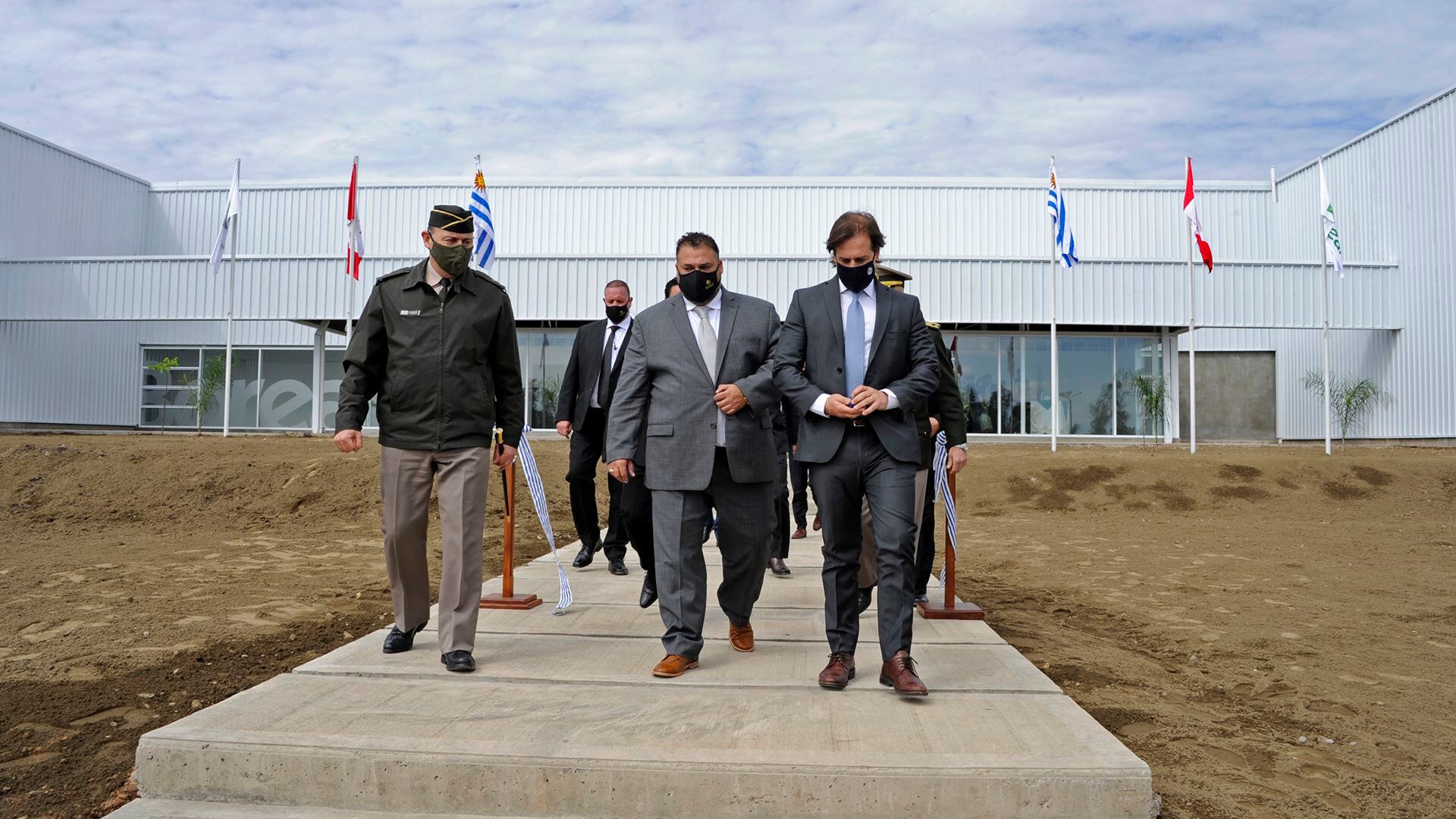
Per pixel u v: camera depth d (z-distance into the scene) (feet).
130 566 24.13
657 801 9.36
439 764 9.57
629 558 25.21
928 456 16.06
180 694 13.28
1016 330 75.87
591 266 74.08
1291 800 10.27
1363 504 43.21
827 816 9.24
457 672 12.58
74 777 10.57
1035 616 19.88
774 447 13.55
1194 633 18.28
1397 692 14.34
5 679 13.75
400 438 13.19
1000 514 43.27
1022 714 11.03
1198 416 90.48
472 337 13.25
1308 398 86.07
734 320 13.50
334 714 10.80
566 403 22.65
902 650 11.82
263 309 77.36
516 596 18.12
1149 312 73.46
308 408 89.51
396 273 13.66
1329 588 23.49
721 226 97.25
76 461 38.11
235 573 23.26
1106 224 96.12
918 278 72.79
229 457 39.01
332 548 28.14
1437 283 74.23
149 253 101.04
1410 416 76.74
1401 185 78.59
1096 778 9.18
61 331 92.12
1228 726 12.69
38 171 89.30
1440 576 25.43
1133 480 46.65
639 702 11.40
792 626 16.07
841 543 12.28
